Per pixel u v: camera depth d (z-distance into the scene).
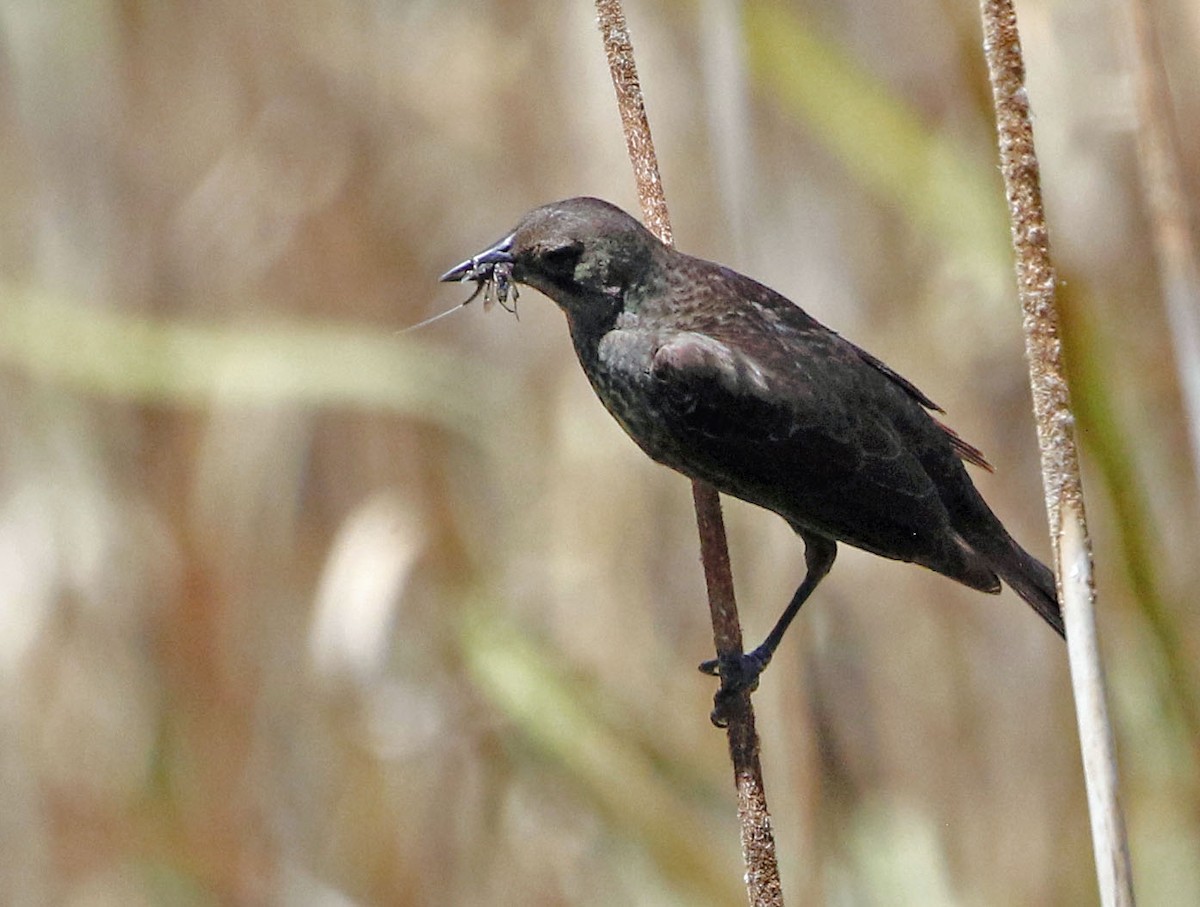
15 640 11.52
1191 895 10.14
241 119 12.34
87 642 11.62
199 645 11.60
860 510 8.23
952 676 11.20
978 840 11.00
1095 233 11.01
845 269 11.60
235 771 11.55
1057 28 10.73
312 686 11.66
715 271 8.49
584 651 11.38
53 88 12.06
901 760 11.03
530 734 10.41
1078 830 10.92
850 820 10.09
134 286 12.14
